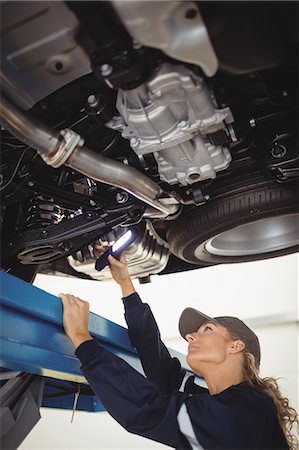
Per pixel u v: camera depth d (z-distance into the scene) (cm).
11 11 93
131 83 99
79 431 391
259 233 181
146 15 85
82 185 151
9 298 118
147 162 132
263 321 380
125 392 129
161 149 113
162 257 181
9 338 118
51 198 152
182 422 127
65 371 139
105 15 91
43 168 138
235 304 383
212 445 125
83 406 230
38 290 132
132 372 134
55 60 102
